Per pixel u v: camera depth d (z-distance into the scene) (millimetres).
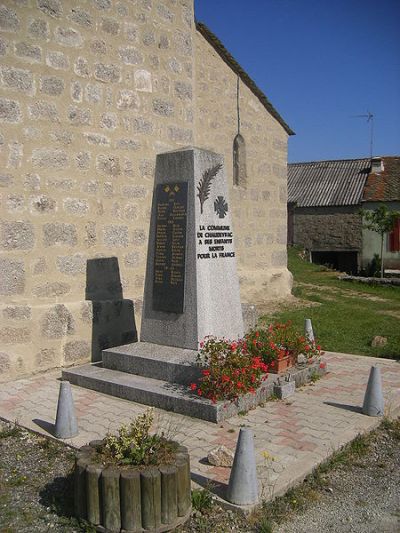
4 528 4016
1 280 7469
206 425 5789
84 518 3973
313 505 4367
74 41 8281
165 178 7246
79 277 8469
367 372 8047
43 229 7934
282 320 12008
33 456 5203
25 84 7652
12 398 6742
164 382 6719
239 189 13000
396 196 29078
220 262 7289
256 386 6434
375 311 14227
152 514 3787
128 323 8992
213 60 12000
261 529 3963
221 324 7211
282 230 14641
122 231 9164
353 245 30219
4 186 7445
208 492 4297
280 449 5191
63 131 8164
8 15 7430
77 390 7008
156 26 9672
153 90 9633
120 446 4078
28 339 7621
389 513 4289
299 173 35344
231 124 12602
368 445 5562
